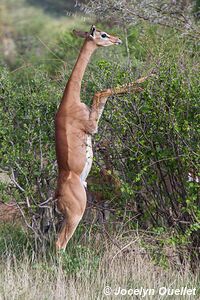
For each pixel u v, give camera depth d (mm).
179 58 32688
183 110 29000
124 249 29609
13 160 30453
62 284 26812
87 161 30188
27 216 32312
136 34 42906
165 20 42344
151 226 30516
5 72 33250
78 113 30109
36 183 31234
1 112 31562
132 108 29828
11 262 29828
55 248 29750
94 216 31891
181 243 28594
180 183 29391
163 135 29203
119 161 30625
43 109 31938
